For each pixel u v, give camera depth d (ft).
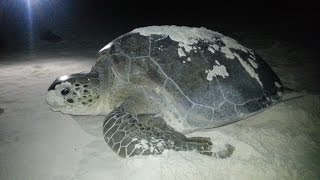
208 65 2.98
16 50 6.87
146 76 2.87
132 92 2.96
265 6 14.57
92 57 6.11
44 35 8.41
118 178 2.32
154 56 2.94
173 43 3.04
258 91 3.13
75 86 3.06
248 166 2.40
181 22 10.88
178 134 2.70
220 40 3.34
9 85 4.37
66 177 2.35
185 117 2.78
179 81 2.83
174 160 2.40
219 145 2.66
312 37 7.80
